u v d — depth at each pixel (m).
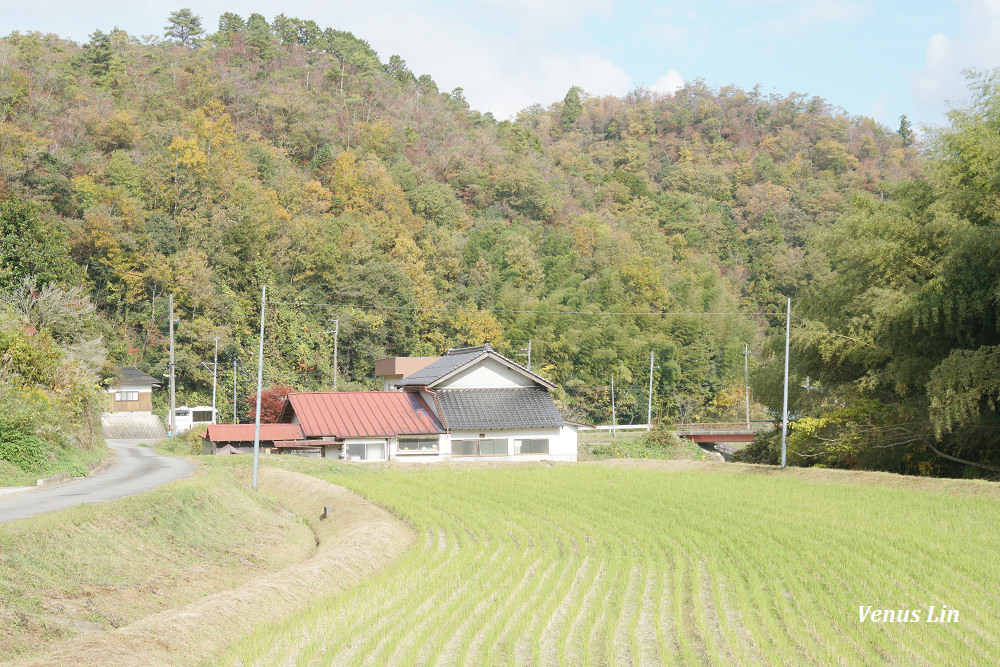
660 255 100.69
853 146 159.50
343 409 43.66
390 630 11.52
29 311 34.84
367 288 75.38
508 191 108.75
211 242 71.75
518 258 91.50
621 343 79.31
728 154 149.75
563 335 79.06
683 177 135.62
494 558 16.81
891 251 27.86
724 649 10.75
